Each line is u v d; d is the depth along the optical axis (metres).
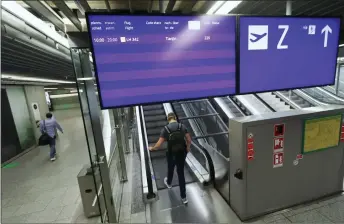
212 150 4.00
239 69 2.13
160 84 1.95
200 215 2.87
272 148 2.56
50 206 3.40
